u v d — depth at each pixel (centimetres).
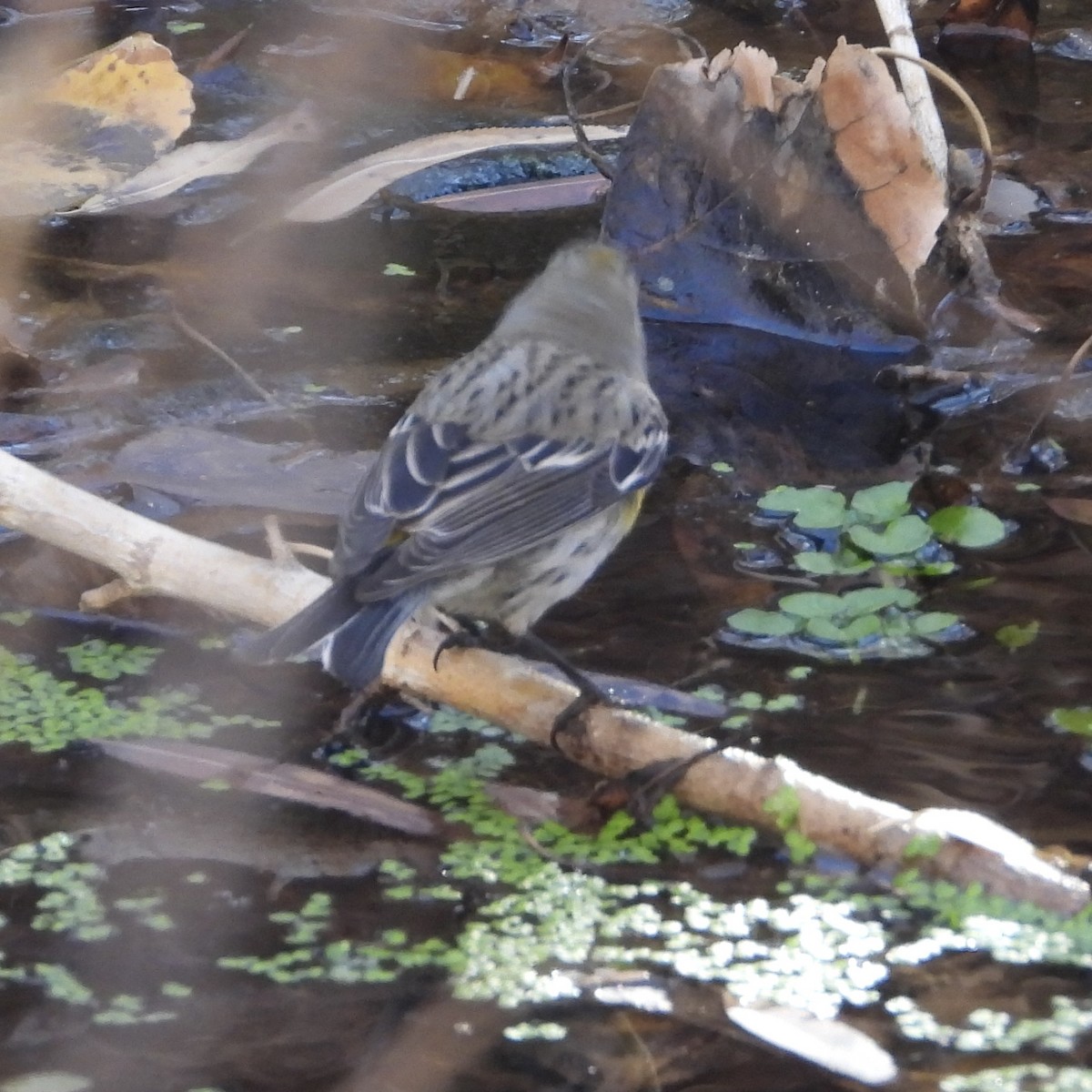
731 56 1250
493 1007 675
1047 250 1345
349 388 1170
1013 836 752
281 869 762
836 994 682
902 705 870
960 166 1292
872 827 760
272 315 1262
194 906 735
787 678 894
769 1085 636
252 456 1089
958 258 1290
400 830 791
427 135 1516
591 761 807
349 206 1407
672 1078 637
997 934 719
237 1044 652
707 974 694
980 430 1150
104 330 1235
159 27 1723
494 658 834
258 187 1444
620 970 697
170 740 852
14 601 969
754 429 1157
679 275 1303
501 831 790
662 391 1205
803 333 1284
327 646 732
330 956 705
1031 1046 652
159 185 1423
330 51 1670
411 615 792
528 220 1407
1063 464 1104
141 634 948
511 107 1571
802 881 757
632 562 1003
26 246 1343
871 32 1686
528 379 869
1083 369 1208
